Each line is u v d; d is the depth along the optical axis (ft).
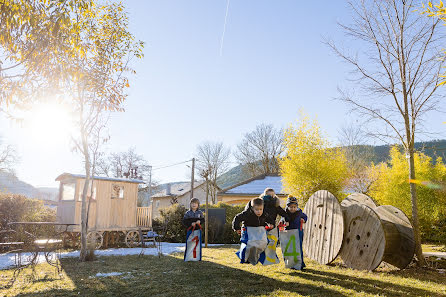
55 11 20.15
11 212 46.75
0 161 106.42
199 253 31.40
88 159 35.63
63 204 50.52
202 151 156.76
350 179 70.95
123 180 53.01
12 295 18.38
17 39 21.39
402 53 30.35
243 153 163.32
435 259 30.32
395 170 48.52
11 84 22.70
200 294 18.26
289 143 58.44
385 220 28.30
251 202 20.80
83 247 33.76
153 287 20.24
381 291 18.94
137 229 53.31
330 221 29.78
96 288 20.13
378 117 31.91
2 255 38.75
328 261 29.17
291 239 26.48
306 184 55.31
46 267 28.71
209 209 63.98
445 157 31.14
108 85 36.27
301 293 18.28
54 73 24.67
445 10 14.55
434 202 45.80
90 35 34.63
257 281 21.50
